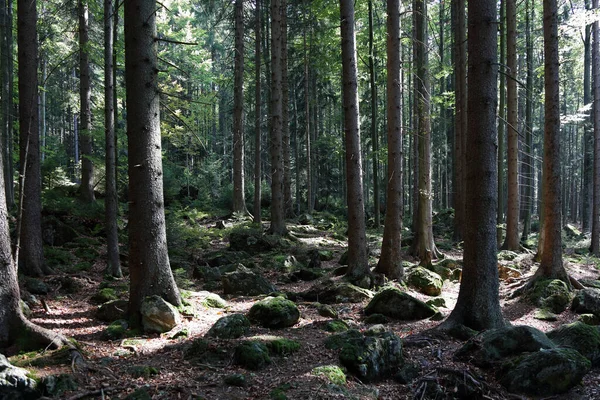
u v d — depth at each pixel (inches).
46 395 184.1
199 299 357.4
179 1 1428.4
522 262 588.1
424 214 583.8
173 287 316.5
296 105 1299.2
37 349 227.6
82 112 744.3
